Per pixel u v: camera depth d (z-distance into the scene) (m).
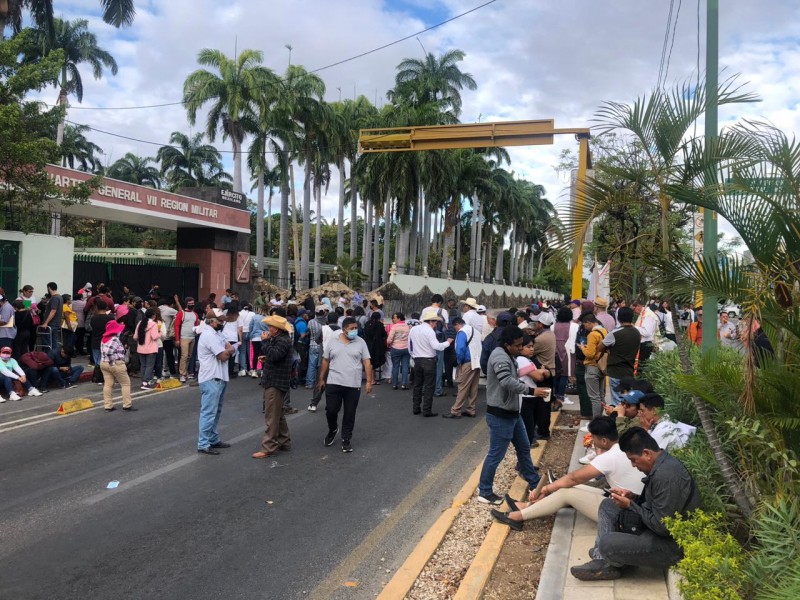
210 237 26.78
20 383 11.32
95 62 38.72
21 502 6.04
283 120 39.91
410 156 40.31
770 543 3.59
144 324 12.33
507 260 91.31
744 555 3.78
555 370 10.31
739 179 4.59
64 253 16.11
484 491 6.17
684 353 5.03
